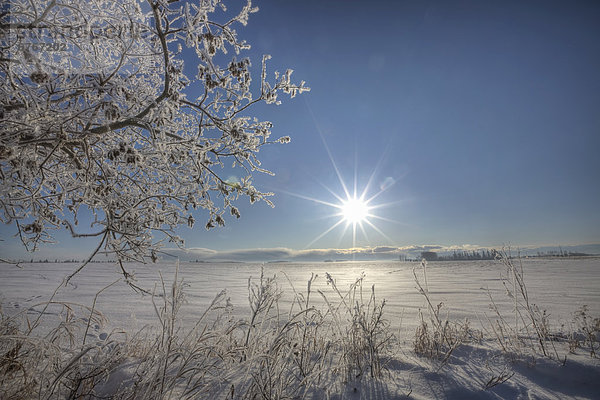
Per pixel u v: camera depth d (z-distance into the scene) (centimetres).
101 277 2044
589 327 390
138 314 706
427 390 246
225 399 208
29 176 196
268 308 268
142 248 233
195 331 241
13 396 192
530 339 383
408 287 1455
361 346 307
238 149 276
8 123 182
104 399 201
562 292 1044
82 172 243
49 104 184
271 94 266
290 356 259
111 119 203
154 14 195
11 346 222
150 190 274
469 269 3812
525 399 235
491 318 612
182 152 252
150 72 269
